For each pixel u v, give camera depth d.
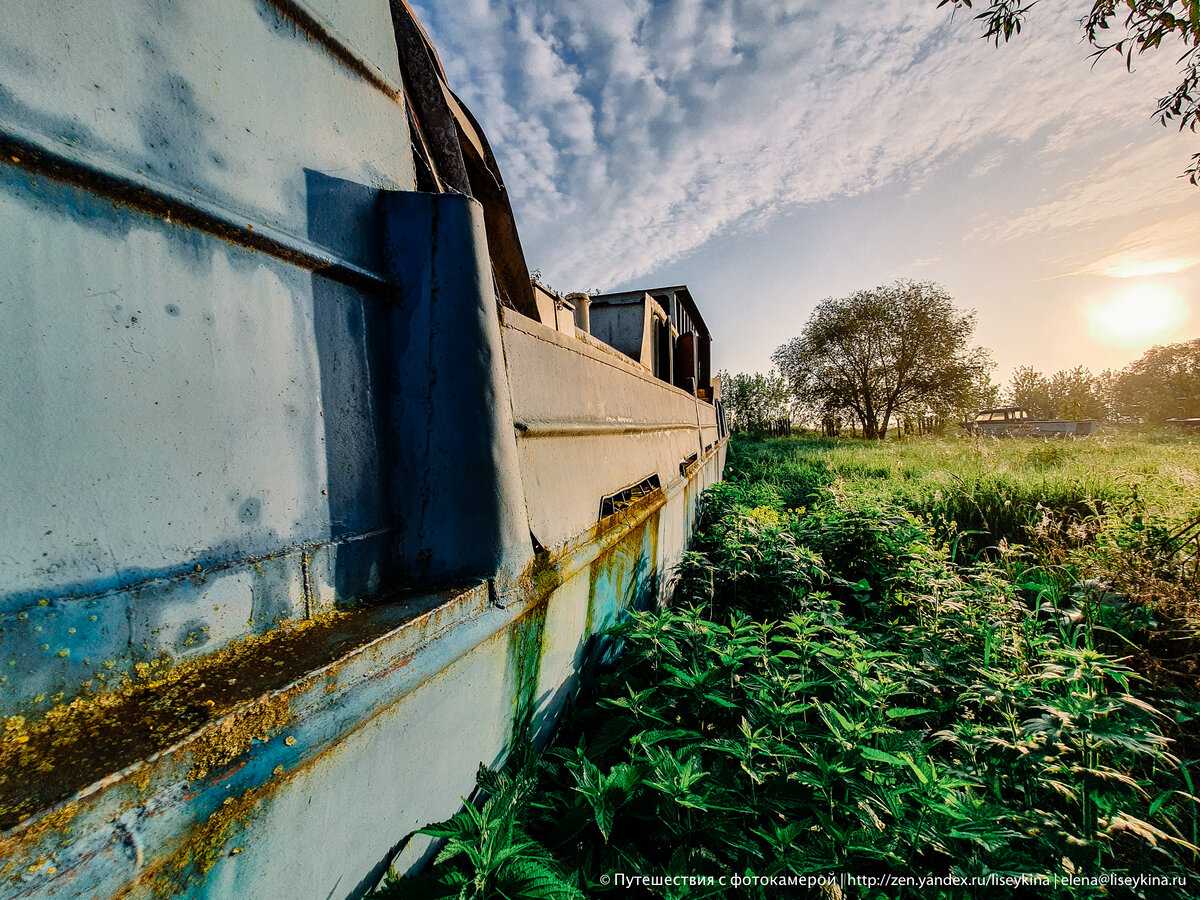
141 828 0.65
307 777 0.88
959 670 2.89
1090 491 6.35
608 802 1.46
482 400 1.42
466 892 1.04
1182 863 1.81
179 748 0.70
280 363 1.10
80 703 0.73
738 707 2.16
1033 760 1.98
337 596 1.19
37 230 0.73
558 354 2.26
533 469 1.85
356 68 1.40
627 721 1.91
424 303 1.41
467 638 1.28
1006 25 2.66
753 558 4.31
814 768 1.89
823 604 3.71
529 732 1.72
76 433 0.76
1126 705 2.16
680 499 4.91
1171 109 2.97
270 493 1.06
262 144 1.08
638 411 3.77
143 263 0.86
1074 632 3.43
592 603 2.36
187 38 0.94
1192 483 5.62
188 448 0.91
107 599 0.78
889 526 5.00
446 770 1.27
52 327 0.74
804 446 22.78
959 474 8.16
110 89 0.82
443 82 2.23
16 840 0.54
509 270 2.54
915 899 1.46
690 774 1.61
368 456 1.32
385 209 1.43
